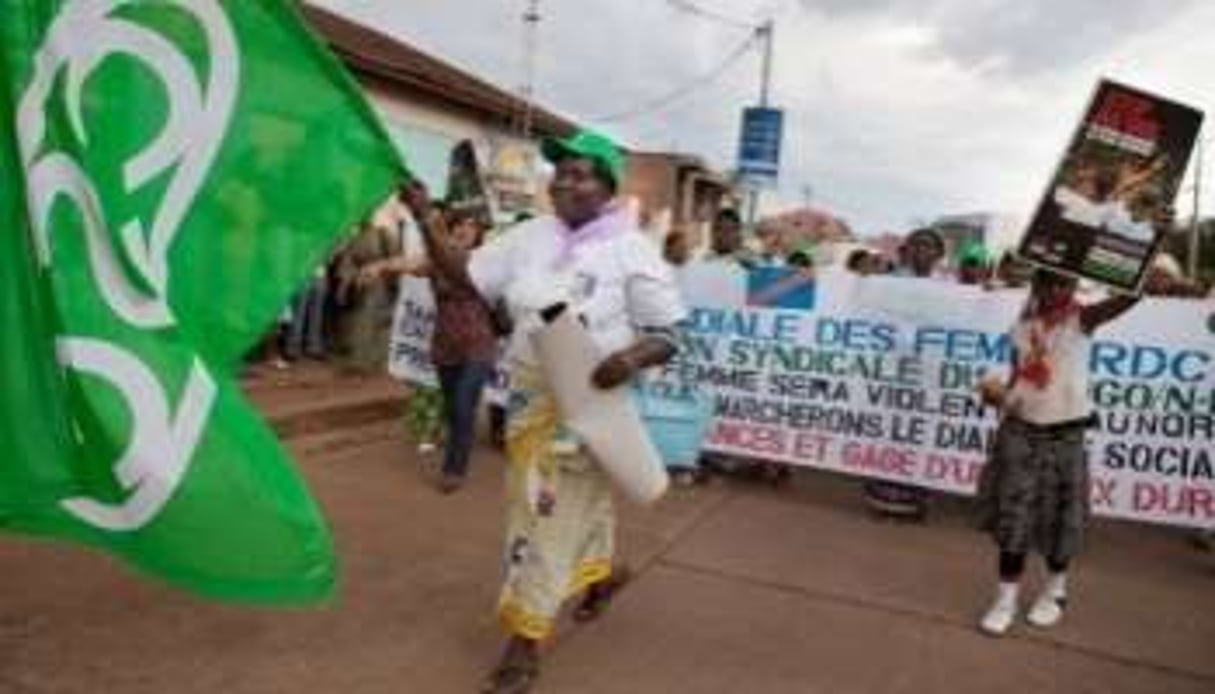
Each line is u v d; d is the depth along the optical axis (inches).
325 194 151.9
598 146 182.9
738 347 363.3
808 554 285.4
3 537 230.8
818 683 204.7
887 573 274.7
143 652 190.1
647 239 186.4
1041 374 235.3
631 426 180.9
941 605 254.1
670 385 365.7
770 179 767.1
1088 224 228.2
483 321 309.4
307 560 145.3
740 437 364.8
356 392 435.8
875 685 206.4
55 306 140.9
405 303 367.9
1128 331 325.7
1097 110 226.4
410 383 373.4
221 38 148.0
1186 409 324.8
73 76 141.9
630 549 274.1
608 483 189.2
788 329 358.3
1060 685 214.8
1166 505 327.0
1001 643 233.8
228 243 149.3
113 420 141.9
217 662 189.5
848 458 353.1
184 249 147.4
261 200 150.2
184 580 145.3
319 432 380.8
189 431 142.9
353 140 152.6
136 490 142.9
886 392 349.4
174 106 146.6
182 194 147.1
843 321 353.7
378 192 153.6
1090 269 228.8
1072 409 235.6
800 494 359.6
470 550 260.1
